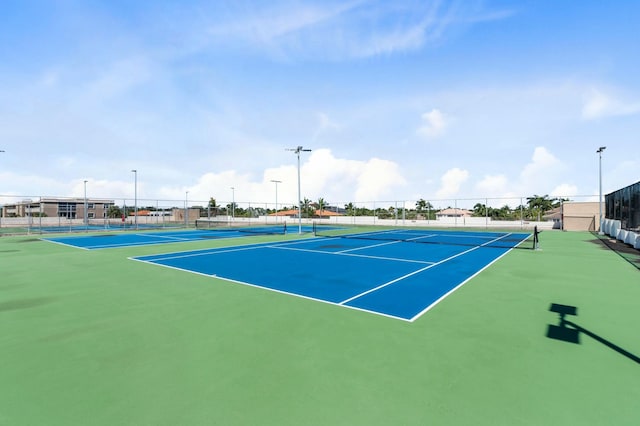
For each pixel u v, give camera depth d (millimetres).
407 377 3670
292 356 4207
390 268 10570
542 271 10008
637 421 2902
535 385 3500
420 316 5770
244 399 3268
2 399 3287
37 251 14969
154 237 23203
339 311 6066
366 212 46094
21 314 5922
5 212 62125
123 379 3662
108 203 66688
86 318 5703
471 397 3281
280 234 26219
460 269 10375
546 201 56625
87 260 12242
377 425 2869
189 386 3512
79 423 2916
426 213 40688
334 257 13031
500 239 21547
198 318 5699
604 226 25125
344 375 3721
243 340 4730
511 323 5406
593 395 3309
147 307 6336
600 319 5598
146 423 2914
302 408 3113
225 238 22203
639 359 4098
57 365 3998
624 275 9367
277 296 7141
